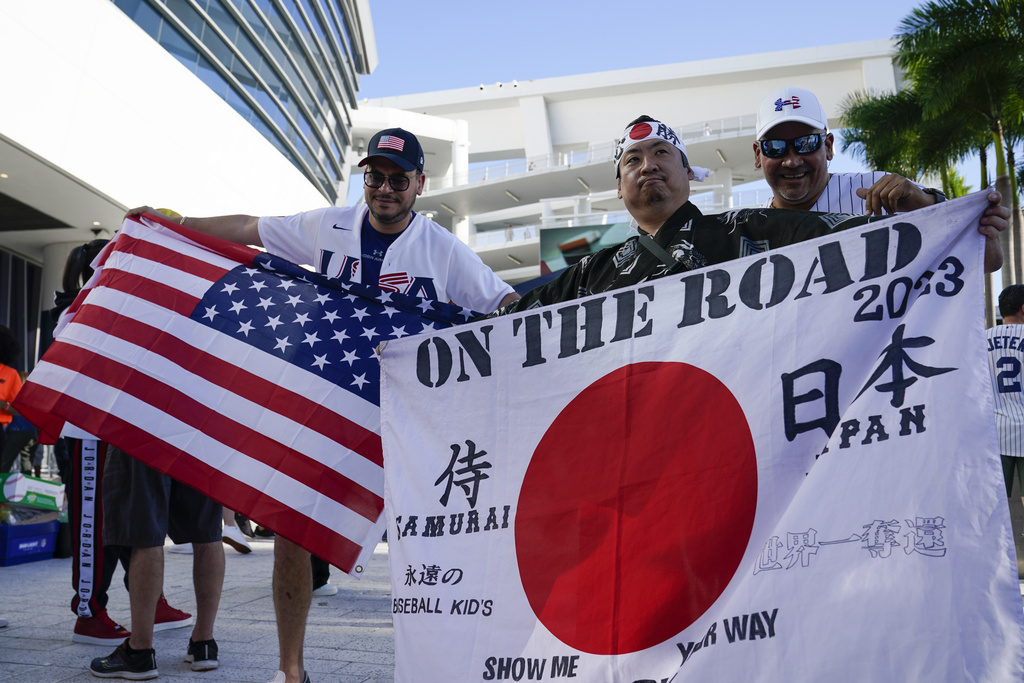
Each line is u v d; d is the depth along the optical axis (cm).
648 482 207
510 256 5009
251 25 2228
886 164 2117
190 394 303
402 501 245
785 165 289
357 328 314
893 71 5438
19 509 704
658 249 239
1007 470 517
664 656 189
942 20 1742
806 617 174
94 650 392
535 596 213
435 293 333
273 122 2380
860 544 175
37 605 502
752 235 229
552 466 223
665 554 198
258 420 300
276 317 316
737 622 181
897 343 188
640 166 243
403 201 326
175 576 629
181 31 1898
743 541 190
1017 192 1850
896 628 165
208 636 364
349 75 3403
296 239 348
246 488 290
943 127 1950
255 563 726
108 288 327
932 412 179
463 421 243
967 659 159
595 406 222
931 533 169
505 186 5122
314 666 365
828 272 201
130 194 1717
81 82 1544
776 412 196
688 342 214
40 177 1580
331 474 292
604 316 229
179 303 320
